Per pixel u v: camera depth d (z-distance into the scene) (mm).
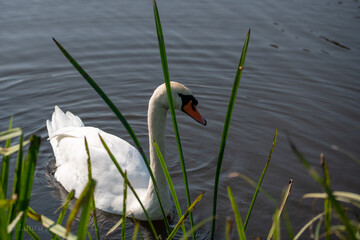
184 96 5309
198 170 7172
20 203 3049
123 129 8367
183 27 11195
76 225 5836
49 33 10719
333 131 7926
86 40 10562
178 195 6543
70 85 9336
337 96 8906
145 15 11664
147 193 5809
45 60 9945
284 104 8758
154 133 5457
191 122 8453
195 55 10266
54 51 10195
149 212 5836
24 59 9922
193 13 11883
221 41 10688
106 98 3527
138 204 5930
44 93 9078
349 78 9398
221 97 9070
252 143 7766
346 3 12500
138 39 10695
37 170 7238
